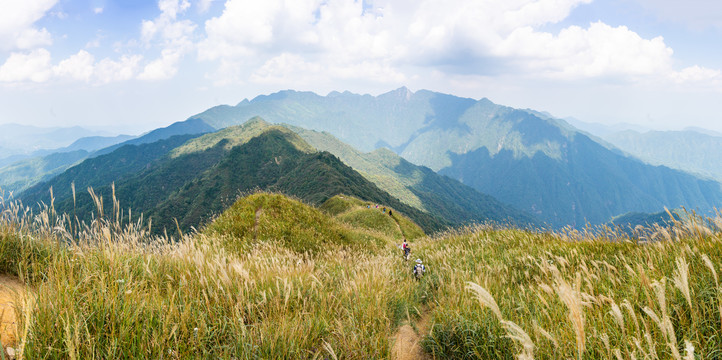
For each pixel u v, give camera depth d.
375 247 18.16
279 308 3.98
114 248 4.02
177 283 4.36
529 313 3.96
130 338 2.72
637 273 4.12
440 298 5.48
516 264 7.32
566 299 2.41
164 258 5.13
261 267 5.63
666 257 4.59
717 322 2.78
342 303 4.80
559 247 7.52
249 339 3.16
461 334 3.88
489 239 10.73
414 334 4.63
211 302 3.79
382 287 5.70
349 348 3.40
